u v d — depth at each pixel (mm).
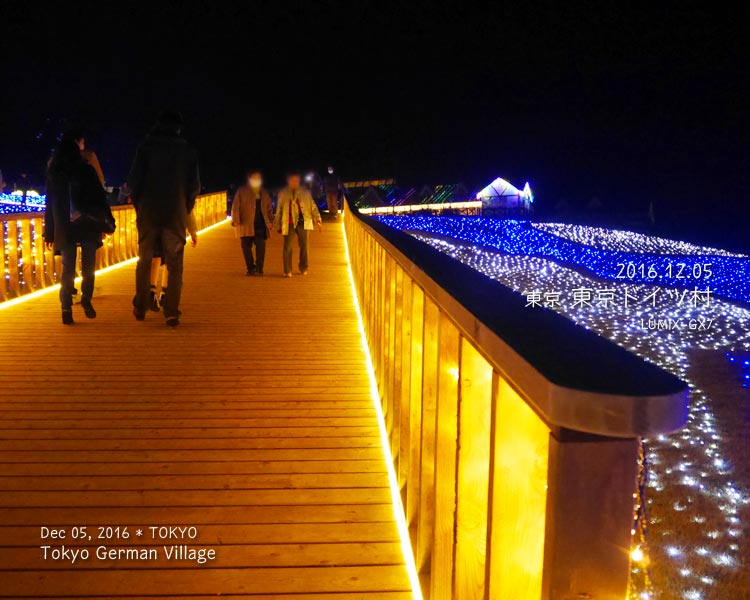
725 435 8852
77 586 2383
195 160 6211
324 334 6211
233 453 3504
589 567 985
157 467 3330
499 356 1212
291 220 9859
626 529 983
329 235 17219
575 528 984
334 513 2900
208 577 2438
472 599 1589
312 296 8258
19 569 2475
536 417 1128
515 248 32250
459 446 1696
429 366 2334
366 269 6203
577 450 978
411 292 2791
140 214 6145
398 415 3271
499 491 1310
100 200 6258
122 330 6191
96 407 4176
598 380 923
